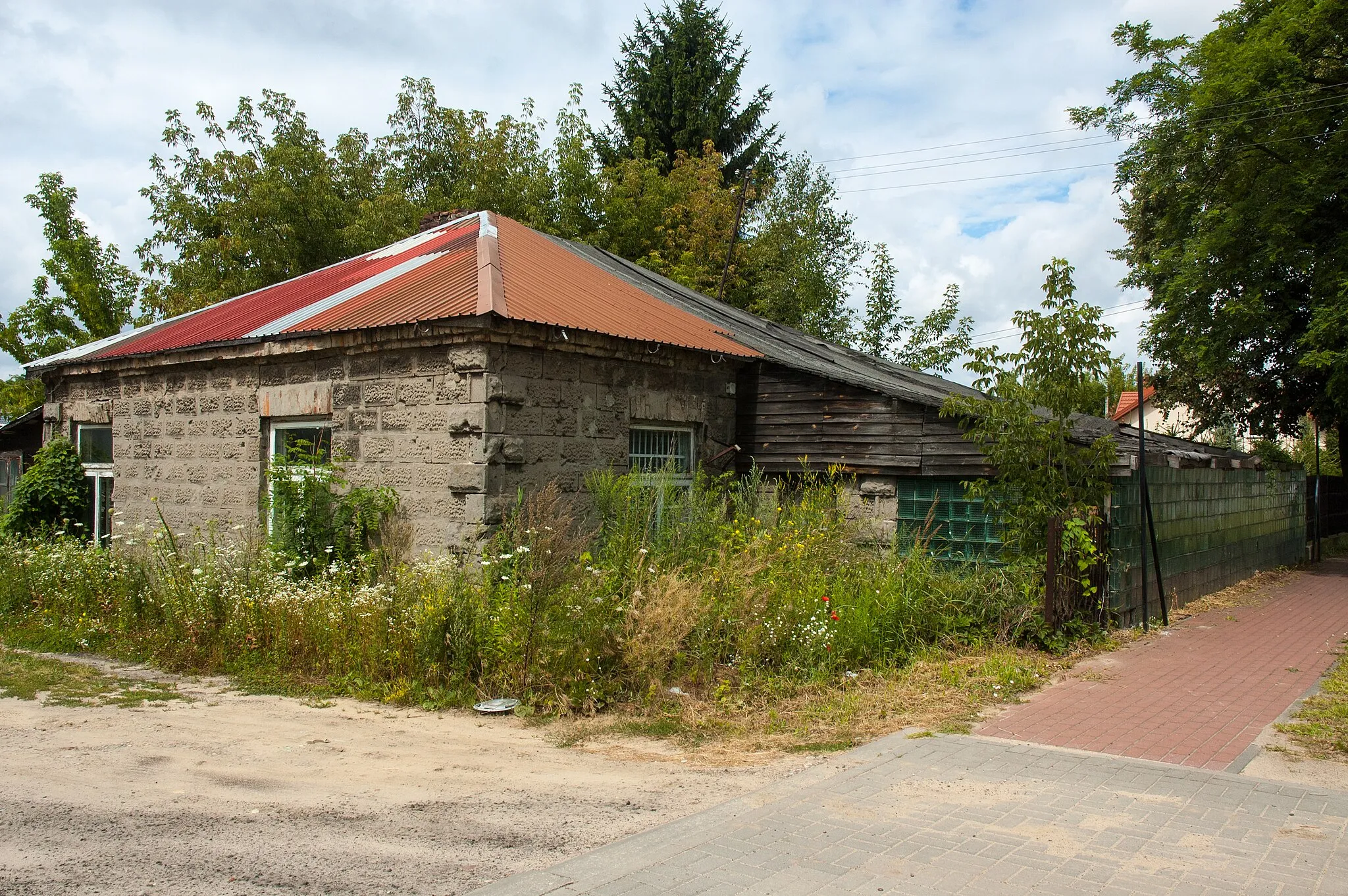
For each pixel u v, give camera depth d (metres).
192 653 9.10
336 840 4.75
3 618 11.27
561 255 15.37
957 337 28.41
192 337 13.87
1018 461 10.10
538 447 10.57
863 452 12.24
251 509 12.41
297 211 25.53
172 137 25.94
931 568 10.48
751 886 4.16
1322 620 12.27
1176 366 24.12
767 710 7.41
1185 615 12.55
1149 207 24.59
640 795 5.52
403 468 10.68
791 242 30.02
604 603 7.99
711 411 13.06
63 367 15.45
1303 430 28.12
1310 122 18.86
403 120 29.22
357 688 8.12
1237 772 5.89
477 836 4.83
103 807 5.21
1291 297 20.48
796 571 9.41
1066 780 5.70
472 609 8.15
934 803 5.29
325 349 11.36
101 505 15.30
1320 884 4.18
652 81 38.09
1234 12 21.22
